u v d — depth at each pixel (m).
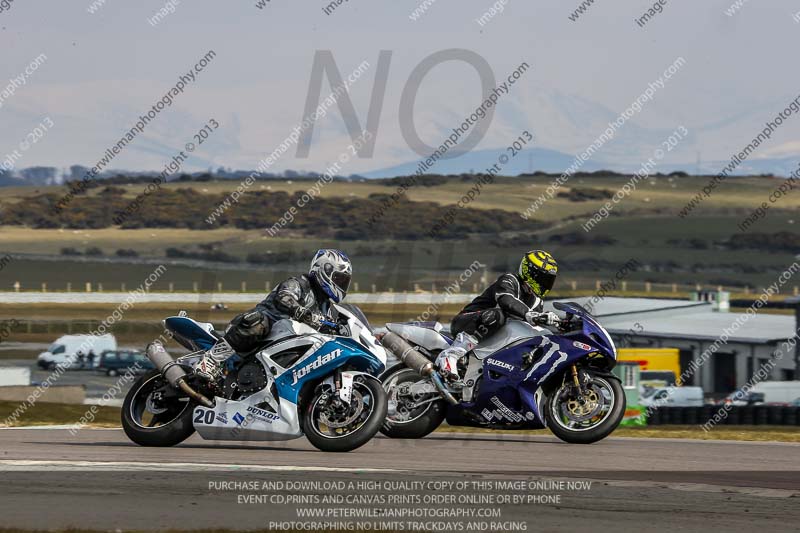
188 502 20.19
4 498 20.45
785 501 21.11
